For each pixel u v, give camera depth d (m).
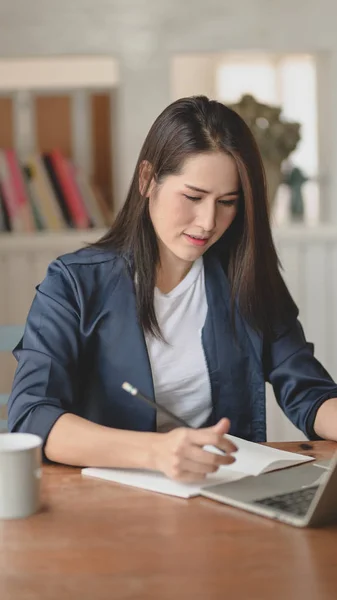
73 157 3.24
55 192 3.19
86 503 1.35
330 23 3.14
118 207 3.21
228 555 1.14
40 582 1.06
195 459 1.40
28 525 1.26
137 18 3.11
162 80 3.14
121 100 3.14
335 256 3.21
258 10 3.12
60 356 1.72
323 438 1.79
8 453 1.27
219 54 3.17
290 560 1.12
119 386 1.78
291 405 1.87
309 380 1.88
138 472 1.49
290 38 3.14
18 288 3.11
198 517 1.28
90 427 1.53
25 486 1.29
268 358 1.93
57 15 3.09
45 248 3.09
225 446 1.40
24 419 1.59
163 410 1.47
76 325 1.75
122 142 3.16
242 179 1.72
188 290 1.86
